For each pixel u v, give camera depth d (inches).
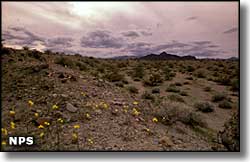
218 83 815.1
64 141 213.9
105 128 241.6
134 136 236.8
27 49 466.6
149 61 1660.9
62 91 302.7
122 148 214.2
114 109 284.4
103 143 217.9
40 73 348.5
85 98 296.0
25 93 290.7
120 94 343.6
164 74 977.5
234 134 276.5
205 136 293.0
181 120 323.3
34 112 250.5
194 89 705.6
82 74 400.2
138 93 559.8
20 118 239.3
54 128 230.5
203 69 1201.4
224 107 506.6
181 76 954.1
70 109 261.3
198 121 336.8
